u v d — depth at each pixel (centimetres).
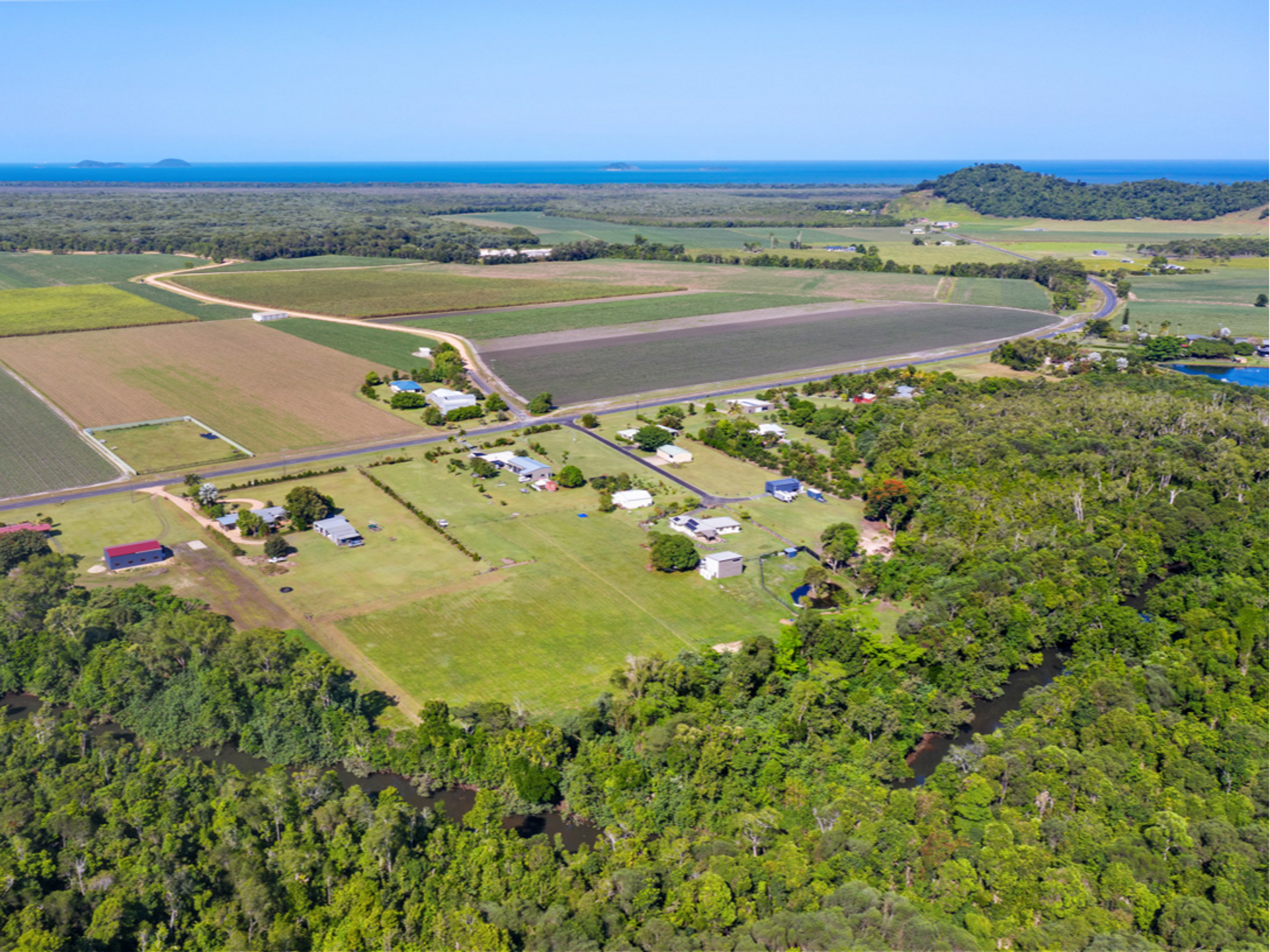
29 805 11188
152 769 11906
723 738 12400
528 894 10081
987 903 9956
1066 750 12256
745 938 9325
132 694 13788
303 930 9875
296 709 13138
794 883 10181
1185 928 9512
